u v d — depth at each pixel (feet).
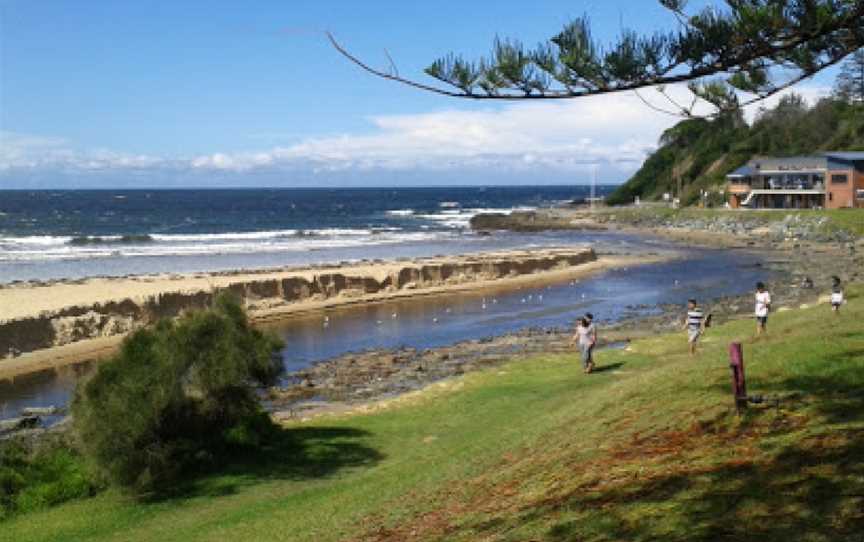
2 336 97.71
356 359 97.96
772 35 19.52
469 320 128.16
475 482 37.27
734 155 366.63
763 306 72.13
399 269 159.43
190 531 39.50
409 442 54.75
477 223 366.02
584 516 26.23
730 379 41.27
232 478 48.52
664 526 23.24
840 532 19.84
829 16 18.84
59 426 66.39
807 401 33.60
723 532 21.61
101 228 313.73
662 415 37.99
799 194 307.78
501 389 67.87
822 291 142.20
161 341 49.93
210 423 51.39
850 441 26.58
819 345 44.04
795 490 23.41
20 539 40.70
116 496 46.98
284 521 38.99
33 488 47.06
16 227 309.42
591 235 306.96
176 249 227.40
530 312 134.92
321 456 52.39
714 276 178.60
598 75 19.86
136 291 123.34
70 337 104.83
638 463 31.12
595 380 66.69
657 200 427.74
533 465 36.70
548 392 64.34
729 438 31.24
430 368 91.04
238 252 222.07
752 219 297.94
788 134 336.90
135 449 46.19
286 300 139.85
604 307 138.10
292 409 73.46
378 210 514.68
